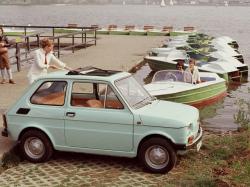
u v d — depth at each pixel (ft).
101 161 29.27
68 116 27.96
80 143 28.09
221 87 55.72
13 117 29.12
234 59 78.84
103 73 29.45
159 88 48.49
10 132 29.32
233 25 315.17
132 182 25.72
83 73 29.22
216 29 257.55
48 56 36.35
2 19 452.76
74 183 25.57
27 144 28.99
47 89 28.96
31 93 29.12
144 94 30.14
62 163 28.94
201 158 30.09
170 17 523.29
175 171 27.43
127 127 26.96
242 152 31.37
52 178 26.40
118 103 27.45
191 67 51.93
